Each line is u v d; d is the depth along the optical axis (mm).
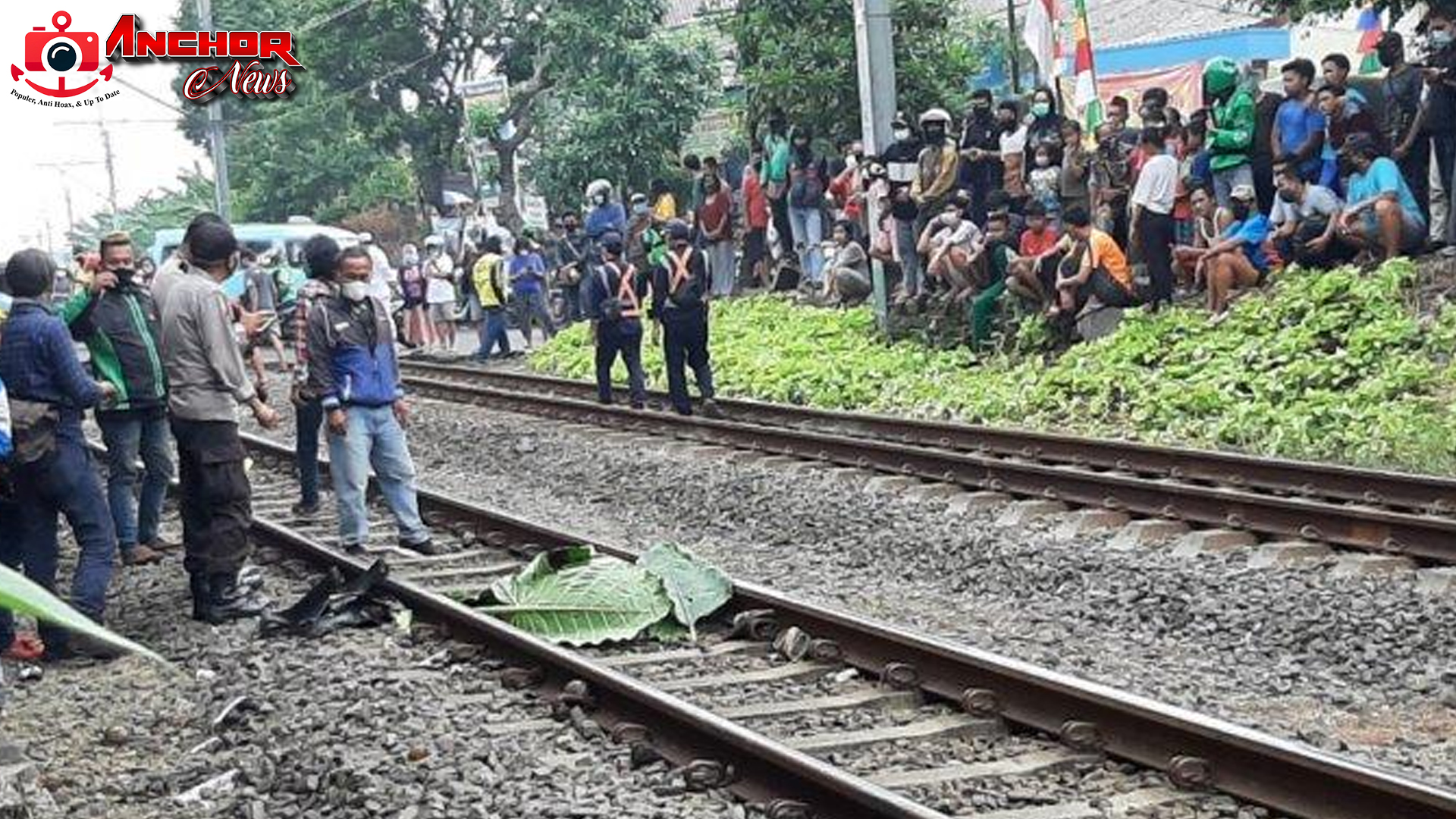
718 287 25141
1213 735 6000
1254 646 8273
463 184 42844
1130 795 5996
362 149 48875
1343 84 16391
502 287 27391
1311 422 14008
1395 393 14047
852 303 22297
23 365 9023
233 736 7480
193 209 69000
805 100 25219
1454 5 16516
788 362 20141
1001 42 30047
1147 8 34500
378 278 13133
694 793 6332
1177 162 17375
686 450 16000
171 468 11727
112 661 9164
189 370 9695
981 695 7062
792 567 10922
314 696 7871
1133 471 13391
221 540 9766
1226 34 29703
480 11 39281
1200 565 9883
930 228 19891
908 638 7625
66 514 9336
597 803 6156
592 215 25422
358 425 11055
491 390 21203
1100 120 21594
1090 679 7738
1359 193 15922
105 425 11383
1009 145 19281
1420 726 6965
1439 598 8773
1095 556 10148
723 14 27469
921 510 12133
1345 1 19719
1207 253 16703
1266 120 16797
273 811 6523
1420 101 16125
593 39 34969
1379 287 15297
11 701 8352
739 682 7812
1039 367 17578
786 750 6145
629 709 7219
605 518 13250
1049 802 6031
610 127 34219
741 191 25688
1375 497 11398
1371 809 5398
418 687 7938
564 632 8766
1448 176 16078
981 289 19297
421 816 6121
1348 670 7742
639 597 8922
